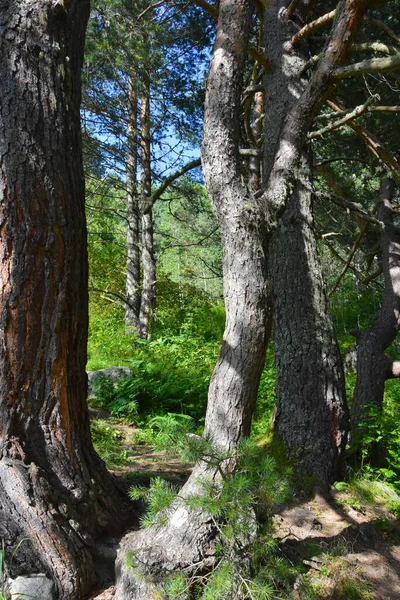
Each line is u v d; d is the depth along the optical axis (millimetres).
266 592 2744
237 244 3186
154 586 2842
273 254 5570
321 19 5418
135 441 6594
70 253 3119
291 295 5375
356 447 5430
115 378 8539
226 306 3215
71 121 3219
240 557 2959
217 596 2715
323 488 4715
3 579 2855
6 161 2928
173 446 2953
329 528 4145
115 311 17375
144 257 14156
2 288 2959
